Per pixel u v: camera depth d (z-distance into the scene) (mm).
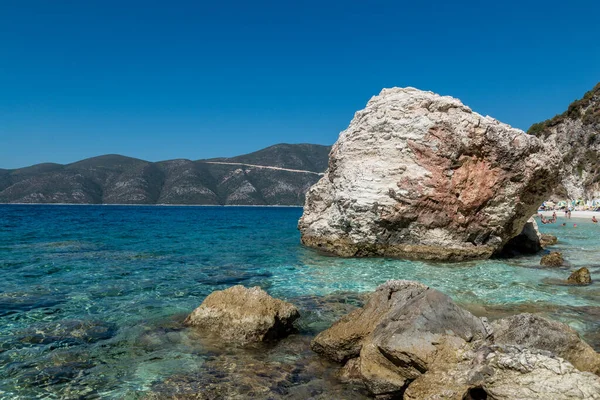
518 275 16234
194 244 25906
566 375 5641
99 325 9883
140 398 6562
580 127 83250
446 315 7258
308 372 7672
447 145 18859
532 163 19062
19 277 14812
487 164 19047
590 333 9516
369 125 20797
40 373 7352
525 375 5801
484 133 18875
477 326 7289
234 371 7621
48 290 13008
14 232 32469
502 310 11367
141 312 10945
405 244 19859
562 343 7180
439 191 18922
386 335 7113
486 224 19719
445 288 13891
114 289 13328
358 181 19766
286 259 19766
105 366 7711
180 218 63062
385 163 19734
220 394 6738
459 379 6168
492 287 14086
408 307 7590
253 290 9977
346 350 7969
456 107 20078
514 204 19516
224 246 24891
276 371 7676
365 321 8242
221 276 15688
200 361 8031
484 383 5977
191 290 13414
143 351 8445
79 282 14203
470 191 19094
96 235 30984
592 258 21359
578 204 74000
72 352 8297
